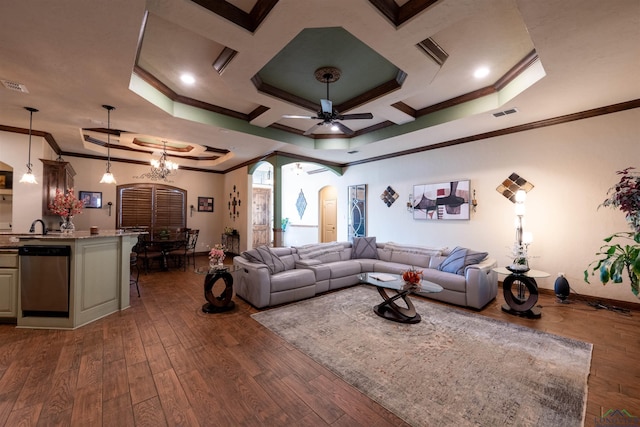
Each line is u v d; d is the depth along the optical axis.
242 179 7.59
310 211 9.12
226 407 1.79
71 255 2.99
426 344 2.66
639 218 2.31
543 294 4.27
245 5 2.22
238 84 3.27
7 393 1.89
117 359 2.36
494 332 2.93
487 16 2.36
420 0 2.10
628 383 2.05
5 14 1.94
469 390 1.97
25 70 2.71
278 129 5.26
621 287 3.70
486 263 3.99
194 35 2.60
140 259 6.16
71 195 3.85
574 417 1.71
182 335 2.84
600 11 1.99
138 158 7.09
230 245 8.14
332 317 3.34
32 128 4.50
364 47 2.88
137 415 1.71
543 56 2.56
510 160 4.60
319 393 1.94
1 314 3.01
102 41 2.27
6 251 3.01
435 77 3.32
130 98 3.33
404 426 1.64
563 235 4.10
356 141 5.78
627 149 3.61
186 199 8.06
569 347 2.60
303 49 2.91
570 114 3.98
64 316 2.99
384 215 6.59
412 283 3.15
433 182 5.62
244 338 2.78
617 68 2.75
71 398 1.85
